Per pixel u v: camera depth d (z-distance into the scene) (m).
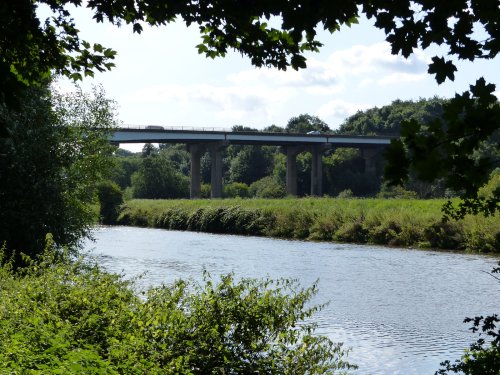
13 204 23.52
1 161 23.22
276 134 94.62
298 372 9.49
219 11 6.08
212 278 26.42
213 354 9.23
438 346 16.12
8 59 7.07
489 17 3.97
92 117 27.17
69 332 8.42
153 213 65.56
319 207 52.03
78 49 7.93
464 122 3.29
